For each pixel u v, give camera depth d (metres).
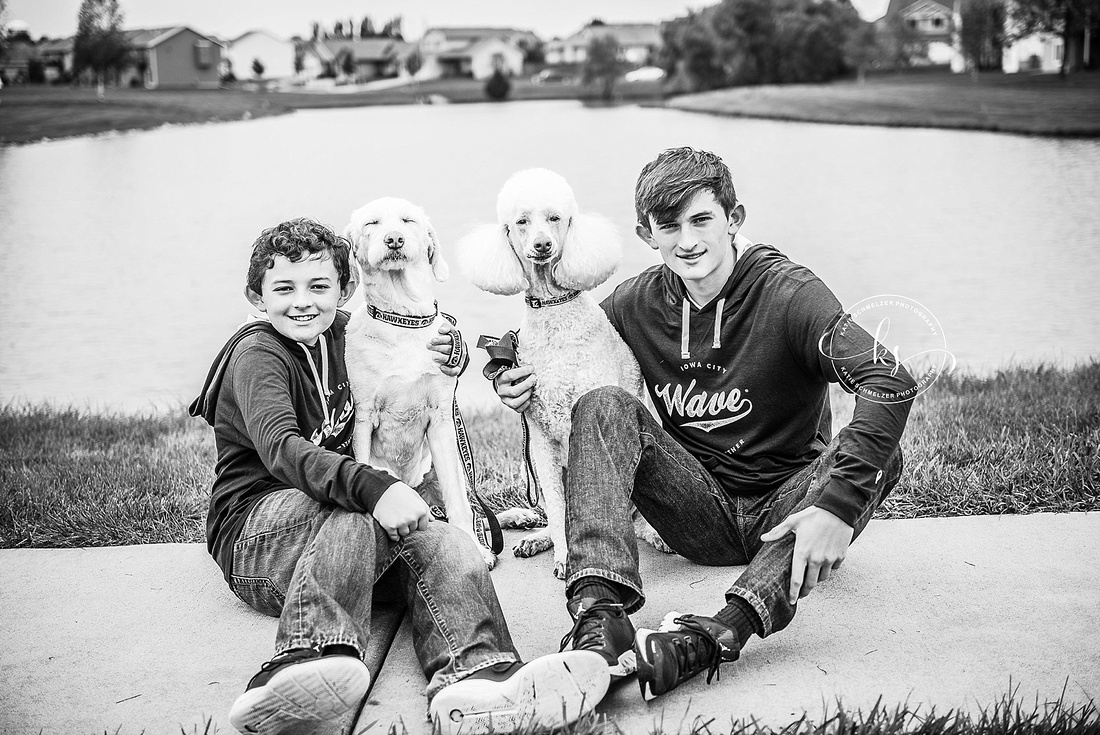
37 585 3.07
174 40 70.38
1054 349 7.15
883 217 14.70
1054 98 32.56
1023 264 10.83
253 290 2.79
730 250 2.79
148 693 2.41
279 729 2.10
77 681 2.47
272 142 33.66
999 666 2.35
